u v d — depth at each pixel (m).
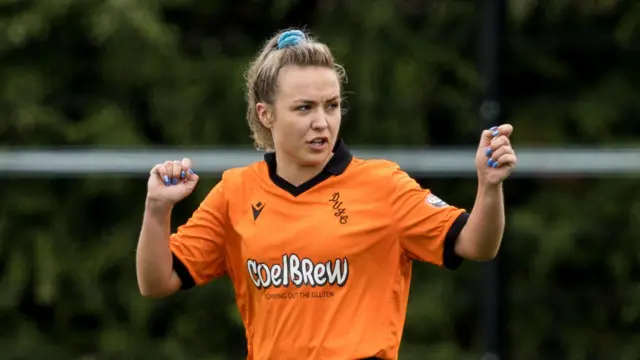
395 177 12.11
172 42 30.66
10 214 29.00
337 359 11.63
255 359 12.23
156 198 11.91
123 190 29.56
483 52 23.91
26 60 30.77
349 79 29.70
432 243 11.74
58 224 29.33
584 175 24.00
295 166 12.25
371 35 30.19
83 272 29.03
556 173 22.75
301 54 11.98
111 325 29.22
